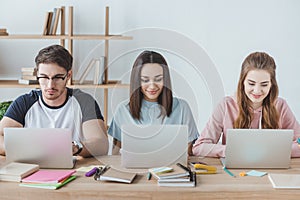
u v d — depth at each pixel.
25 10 4.19
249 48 4.21
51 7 4.18
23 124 2.39
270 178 1.89
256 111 2.43
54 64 2.25
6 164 2.03
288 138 2.04
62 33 4.02
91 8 4.17
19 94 4.25
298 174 1.97
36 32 4.21
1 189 1.78
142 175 1.92
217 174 1.98
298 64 4.22
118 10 4.18
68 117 2.38
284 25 4.19
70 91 2.43
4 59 4.24
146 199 1.77
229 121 2.43
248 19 4.18
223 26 4.19
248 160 2.06
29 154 2.04
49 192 1.77
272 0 4.17
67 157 2.03
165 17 4.18
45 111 2.38
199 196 1.77
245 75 2.37
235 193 1.77
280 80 4.25
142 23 4.19
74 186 1.81
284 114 2.55
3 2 4.18
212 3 4.17
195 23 4.19
